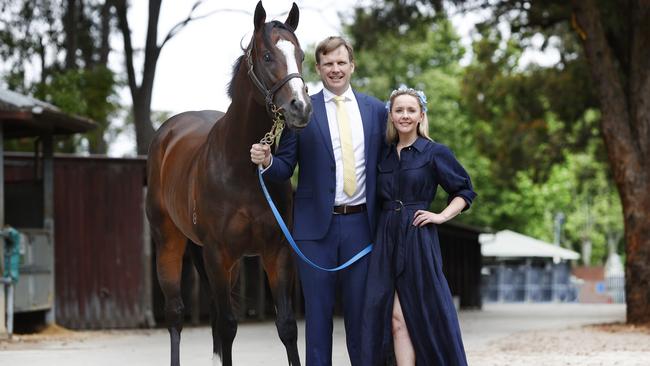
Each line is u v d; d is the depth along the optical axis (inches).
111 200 688.4
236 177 276.2
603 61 690.8
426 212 244.2
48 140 625.9
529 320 820.6
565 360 406.3
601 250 2664.9
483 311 1090.7
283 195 279.6
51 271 624.7
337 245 254.1
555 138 1082.1
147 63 879.1
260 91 261.3
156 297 744.3
